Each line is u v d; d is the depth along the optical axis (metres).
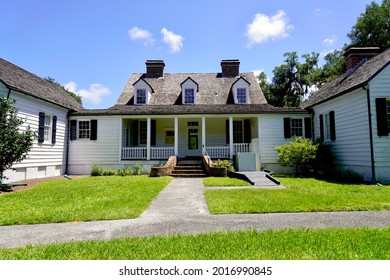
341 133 13.40
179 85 20.81
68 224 5.05
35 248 3.69
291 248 3.53
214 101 19.09
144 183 10.95
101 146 16.75
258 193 8.16
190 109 16.78
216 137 19.59
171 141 19.55
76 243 3.89
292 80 36.97
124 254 3.40
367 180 11.30
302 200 6.92
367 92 11.30
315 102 15.68
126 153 16.91
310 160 13.91
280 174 15.23
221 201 6.93
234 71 22.30
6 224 5.05
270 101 38.78
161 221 5.20
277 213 5.74
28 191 8.95
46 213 5.79
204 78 21.81
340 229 4.43
